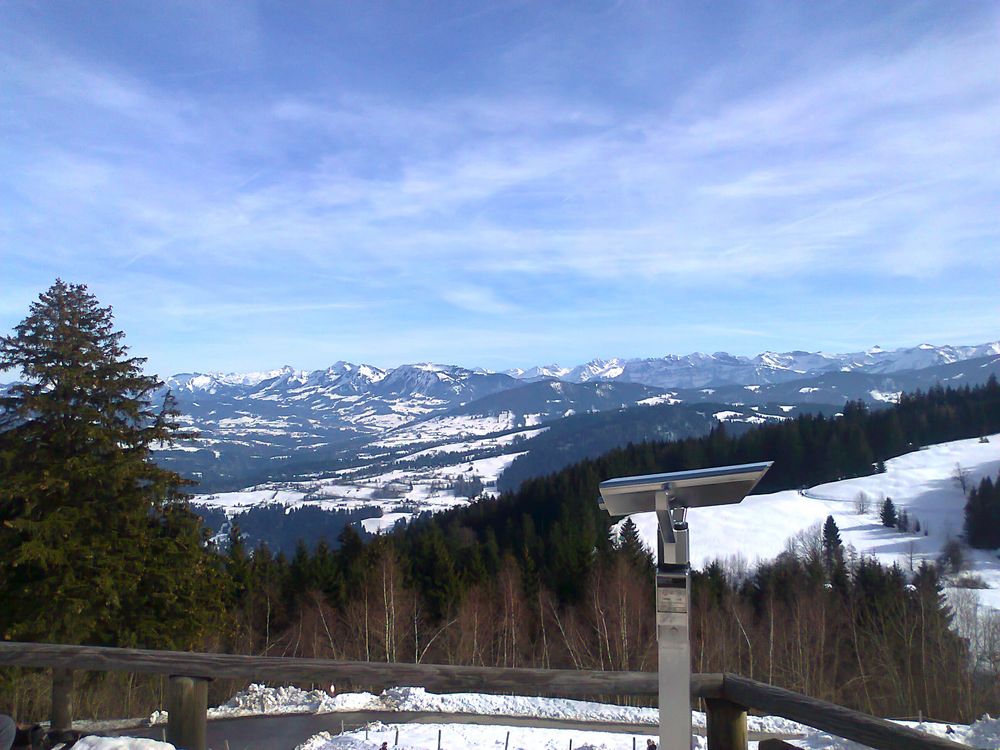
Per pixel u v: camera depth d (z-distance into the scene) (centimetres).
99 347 1579
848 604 3303
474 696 1591
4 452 1458
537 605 3497
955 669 2566
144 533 1584
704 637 2814
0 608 1446
